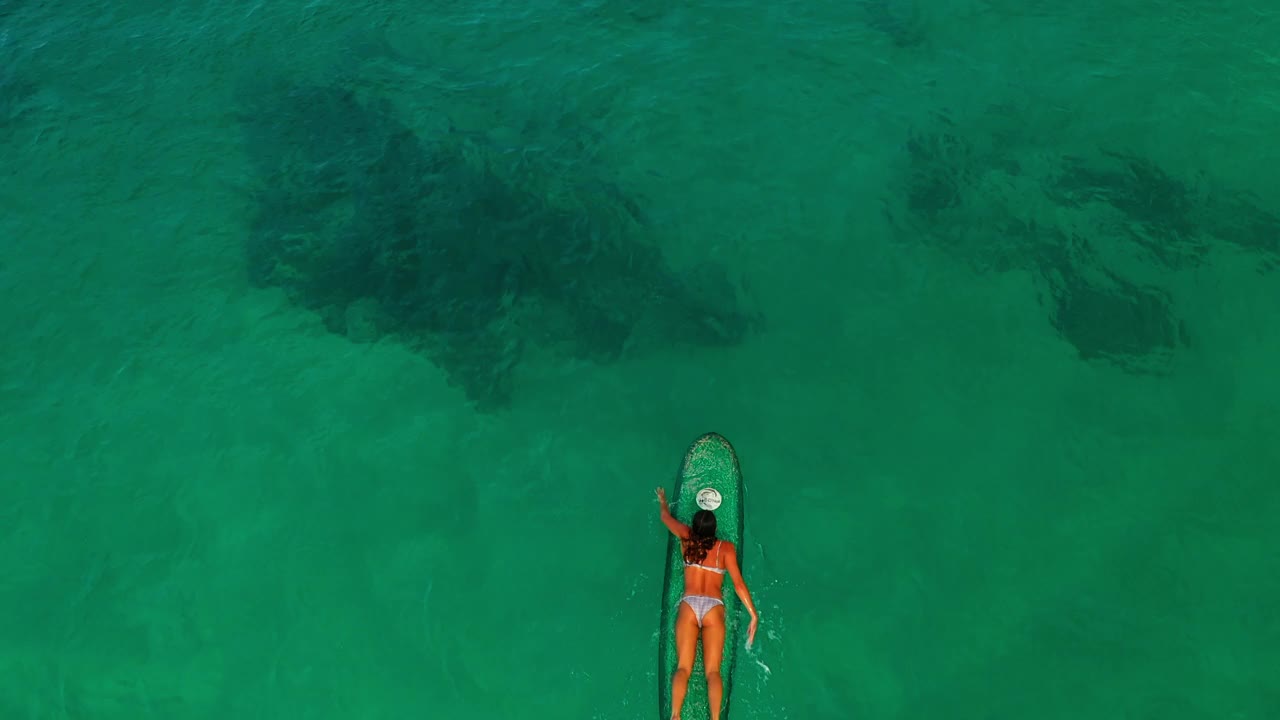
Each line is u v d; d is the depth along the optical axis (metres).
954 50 16.48
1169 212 13.00
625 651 8.96
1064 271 12.36
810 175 14.17
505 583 9.59
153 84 16.95
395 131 15.45
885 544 9.70
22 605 9.52
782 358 11.77
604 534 10.03
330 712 8.59
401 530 10.12
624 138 15.00
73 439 11.20
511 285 12.79
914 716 8.30
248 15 18.77
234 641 9.16
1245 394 10.84
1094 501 9.94
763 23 17.50
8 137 15.84
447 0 18.70
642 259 13.05
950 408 11.04
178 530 10.19
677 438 10.95
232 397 11.62
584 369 11.77
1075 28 16.77
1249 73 15.33
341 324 12.50
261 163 15.08
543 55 16.98
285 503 10.41
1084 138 14.33
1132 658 8.55
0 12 19.42
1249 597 8.95
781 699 8.38
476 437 11.06
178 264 13.49
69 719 8.59
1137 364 11.26
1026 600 9.11
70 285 13.26
